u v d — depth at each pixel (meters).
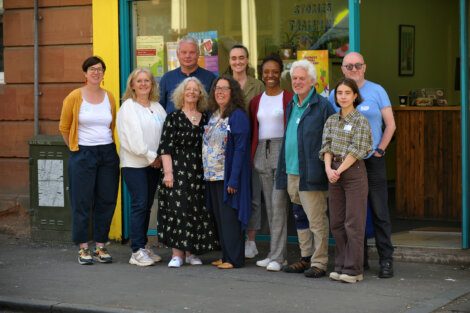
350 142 8.05
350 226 8.20
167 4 10.67
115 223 10.70
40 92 11.22
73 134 9.36
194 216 9.16
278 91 9.04
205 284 8.40
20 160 11.45
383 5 15.22
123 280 8.65
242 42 10.43
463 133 9.29
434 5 16.00
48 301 7.84
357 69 8.38
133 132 9.12
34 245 10.69
